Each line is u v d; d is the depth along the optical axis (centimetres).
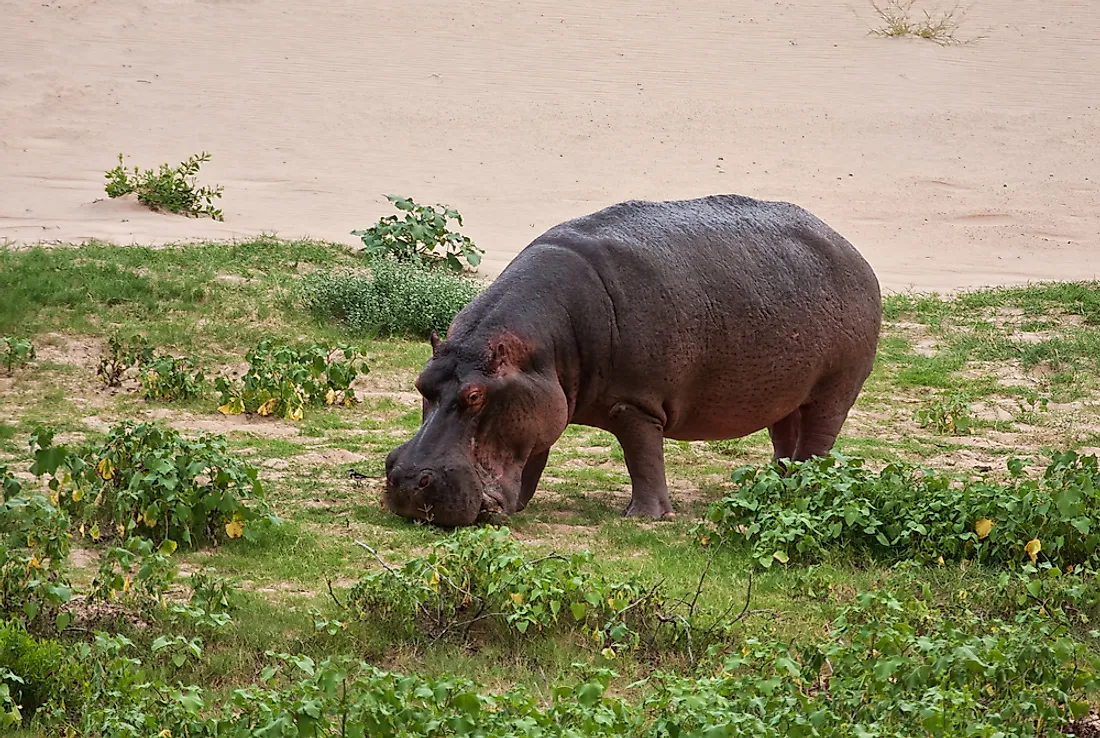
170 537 2075
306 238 4738
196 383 3070
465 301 3912
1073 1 9038
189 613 1641
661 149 6906
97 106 7031
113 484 2133
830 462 2277
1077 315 4322
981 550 2116
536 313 2236
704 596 1930
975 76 7938
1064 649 1550
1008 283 5009
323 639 1700
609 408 2339
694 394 2412
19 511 1962
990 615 1898
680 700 1377
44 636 1664
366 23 8356
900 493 2197
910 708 1416
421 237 4503
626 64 7956
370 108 7238
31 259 3941
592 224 2380
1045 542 2098
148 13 8244
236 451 2662
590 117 7238
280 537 2125
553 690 1426
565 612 1775
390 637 1733
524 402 2195
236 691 1392
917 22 8650
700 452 3005
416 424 3022
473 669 1655
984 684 1535
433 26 8369
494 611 1762
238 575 1964
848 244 2627
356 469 2592
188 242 4562
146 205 5312
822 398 2592
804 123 7262
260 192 5991
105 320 3578
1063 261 5584
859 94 7650
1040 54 8250
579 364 2286
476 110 7275
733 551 2166
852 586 1997
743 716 1357
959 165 6856
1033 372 3809
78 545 2039
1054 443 3216
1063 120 7412
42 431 2083
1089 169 6869
